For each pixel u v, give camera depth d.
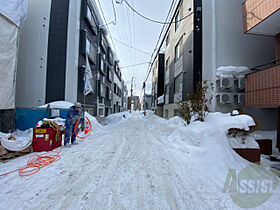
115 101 20.62
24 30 6.75
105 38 13.61
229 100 5.20
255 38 5.89
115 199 1.65
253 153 2.85
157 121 8.91
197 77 6.21
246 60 5.79
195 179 2.14
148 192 1.80
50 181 2.02
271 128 5.32
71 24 6.90
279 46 4.59
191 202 1.63
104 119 12.96
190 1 6.77
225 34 5.80
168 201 1.64
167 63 12.00
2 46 4.12
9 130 4.55
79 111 4.20
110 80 16.11
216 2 5.88
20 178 2.09
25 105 6.56
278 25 4.21
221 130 3.07
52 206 1.52
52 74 6.69
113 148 3.66
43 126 3.46
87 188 1.86
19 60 6.68
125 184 1.97
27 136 4.56
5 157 2.68
